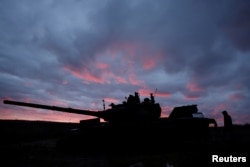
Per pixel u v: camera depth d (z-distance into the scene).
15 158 10.98
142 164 8.28
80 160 10.18
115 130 13.20
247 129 17.25
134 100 14.38
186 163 8.05
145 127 12.91
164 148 12.42
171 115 13.91
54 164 9.30
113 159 10.05
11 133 19.97
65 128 24.83
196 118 12.45
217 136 13.28
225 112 13.40
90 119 14.34
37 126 23.41
